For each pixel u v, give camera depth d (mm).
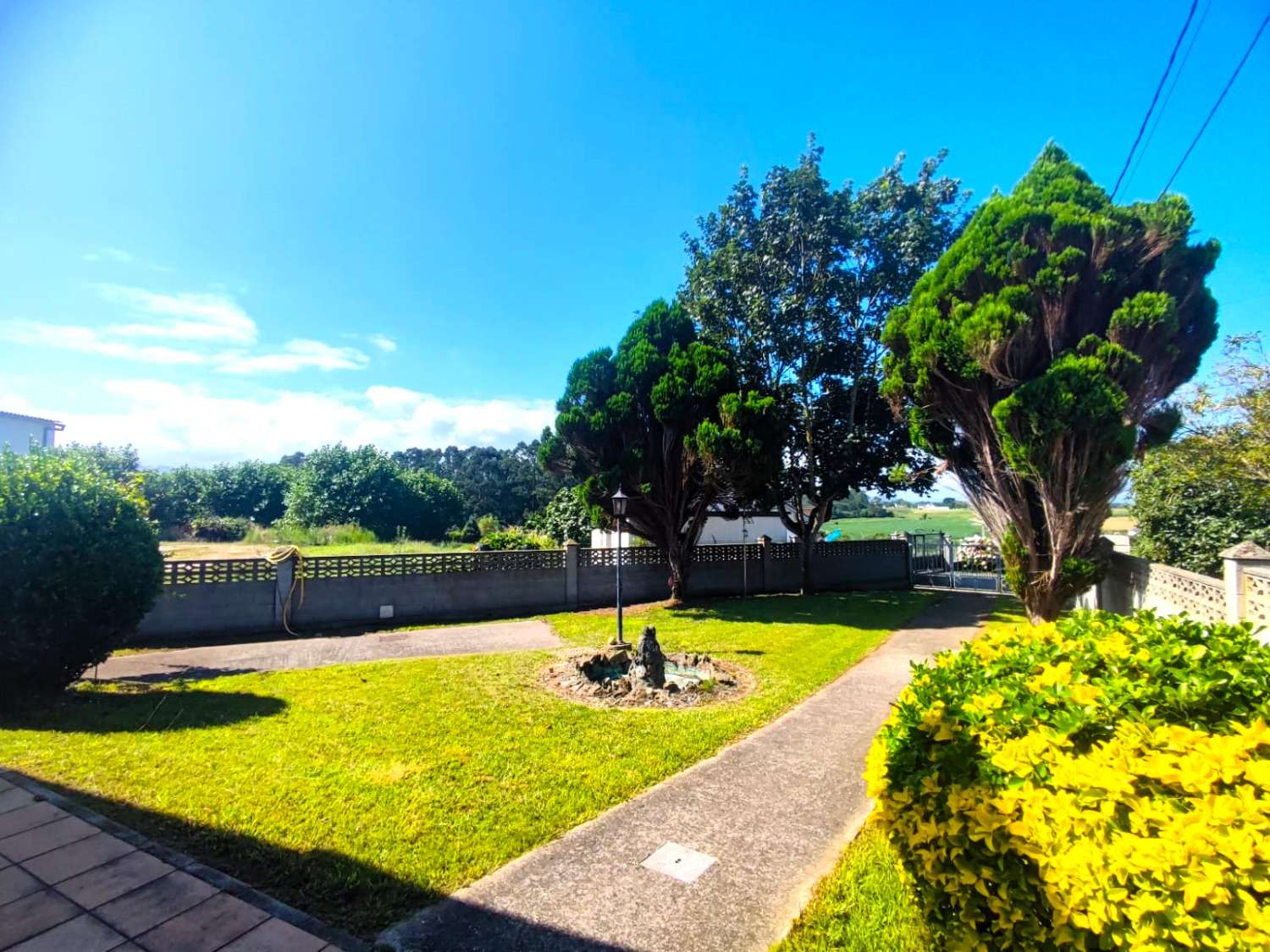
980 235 8883
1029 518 8727
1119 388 7359
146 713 5457
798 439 15539
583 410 12602
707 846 3361
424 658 8219
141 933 2428
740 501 12961
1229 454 8180
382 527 29625
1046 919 1685
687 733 5195
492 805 3791
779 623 11242
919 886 2061
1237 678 2074
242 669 7473
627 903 2838
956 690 2594
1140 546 9992
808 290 14789
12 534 5305
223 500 32312
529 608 12922
